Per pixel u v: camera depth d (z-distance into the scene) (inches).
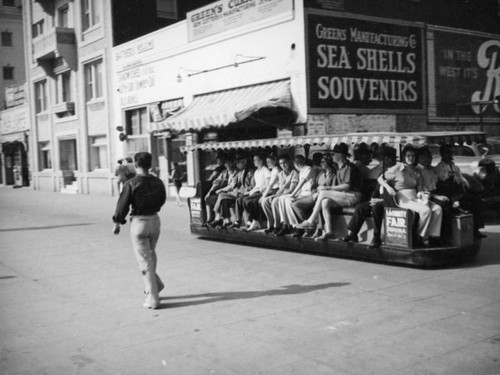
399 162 327.3
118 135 970.7
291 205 375.9
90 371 179.9
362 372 169.9
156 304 253.8
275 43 612.1
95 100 1054.4
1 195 1208.8
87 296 283.1
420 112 677.9
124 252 418.9
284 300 258.4
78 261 387.2
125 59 922.1
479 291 260.4
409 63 663.8
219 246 430.6
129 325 229.5
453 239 315.6
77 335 218.8
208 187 471.2
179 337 211.2
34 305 268.7
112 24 962.7
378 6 637.3
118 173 834.8
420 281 283.7
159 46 826.2
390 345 192.4
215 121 596.4
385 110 641.0
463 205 337.1
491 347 187.3
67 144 1248.2
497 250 363.9
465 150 527.8
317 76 584.1
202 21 725.9
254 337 207.2
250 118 630.5
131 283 309.9
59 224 622.8
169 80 810.2
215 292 280.7
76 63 1122.0
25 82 1477.6
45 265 376.2
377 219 324.8
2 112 1630.2
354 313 232.5
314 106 581.6
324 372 171.2
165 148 854.5
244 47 659.4
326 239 355.3
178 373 175.5
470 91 739.4
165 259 381.4
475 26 741.9
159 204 258.5
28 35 1375.5
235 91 678.5
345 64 604.4
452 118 716.7
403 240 311.7
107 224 612.4
